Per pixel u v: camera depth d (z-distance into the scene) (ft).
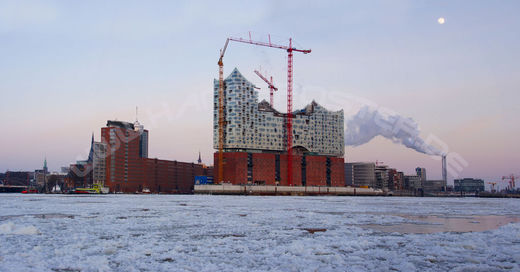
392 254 90.07
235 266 77.87
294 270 74.28
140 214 198.29
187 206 288.30
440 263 82.23
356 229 135.64
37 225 143.02
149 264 78.59
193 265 78.33
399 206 309.83
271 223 156.46
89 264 77.30
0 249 92.53
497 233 123.54
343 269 75.82
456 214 215.10
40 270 72.33
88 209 238.07
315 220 169.58
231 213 210.38
